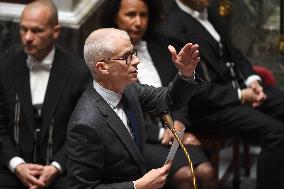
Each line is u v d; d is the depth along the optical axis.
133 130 8.34
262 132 12.73
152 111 8.75
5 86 11.16
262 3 16.23
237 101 12.98
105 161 8.04
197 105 12.94
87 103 8.06
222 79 13.41
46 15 10.95
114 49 7.90
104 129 7.93
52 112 10.99
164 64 12.14
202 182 11.25
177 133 8.19
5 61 11.34
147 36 12.28
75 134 7.89
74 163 7.91
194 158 11.34
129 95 8.47
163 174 8.04
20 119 11.09
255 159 16.52
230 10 16.16
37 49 10.98
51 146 11.05
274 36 16.27
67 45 14.30
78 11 14.38
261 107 13.80
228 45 13.77
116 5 11.87
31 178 10.77
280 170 12.53
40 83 11.17
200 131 13.27
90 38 8.06
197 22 13.24
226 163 16.19
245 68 13.91
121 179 8.17
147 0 11.94
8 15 14.54
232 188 14.66
